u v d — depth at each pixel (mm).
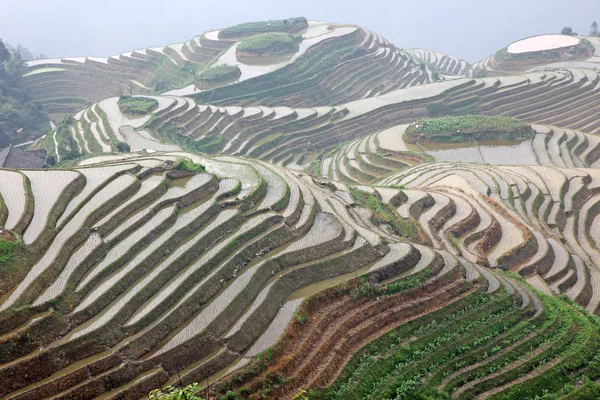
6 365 25219
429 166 67688
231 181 43719
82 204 36812
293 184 45812
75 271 31312
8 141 82062
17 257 30547
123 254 33312
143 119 74562
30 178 39281
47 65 112688
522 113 91500
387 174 68938
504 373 31266
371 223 45375
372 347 31703
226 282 33688
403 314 34438
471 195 56344
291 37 108312
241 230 37719
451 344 32719
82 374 26172
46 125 92688
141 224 36438
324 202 45562
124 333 28766
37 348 26703
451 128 76625
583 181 60531
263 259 35969
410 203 52312
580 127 87000
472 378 30906
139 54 115875
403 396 29047
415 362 31250
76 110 103938
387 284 36188
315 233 39906
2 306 27703
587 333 35125
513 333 34312
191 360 28453
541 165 66375
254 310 31750
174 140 72188
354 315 33562
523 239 47625
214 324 30188
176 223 37250
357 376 29703
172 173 42375
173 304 31125
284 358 29469
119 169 41781
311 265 36312
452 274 38438
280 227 38844
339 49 110438
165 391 26312
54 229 33875
